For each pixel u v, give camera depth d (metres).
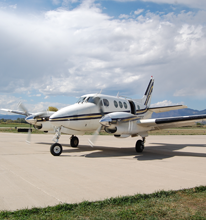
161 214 3.64
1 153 10.23
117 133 10.05
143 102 15.85
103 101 11.20
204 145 16.20
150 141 20.06
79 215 3.58
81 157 9.43
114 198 4.21
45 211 3.66
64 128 10.20
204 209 3.84
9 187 4.88
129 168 7.15
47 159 8.71
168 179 5.75
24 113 14.32
